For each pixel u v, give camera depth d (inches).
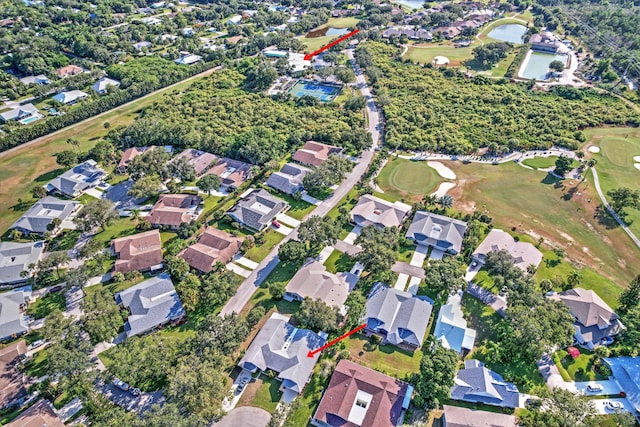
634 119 6973.4
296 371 3395.7
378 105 7765.8
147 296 4035.4
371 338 3774.6
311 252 4717.0
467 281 4335.6
